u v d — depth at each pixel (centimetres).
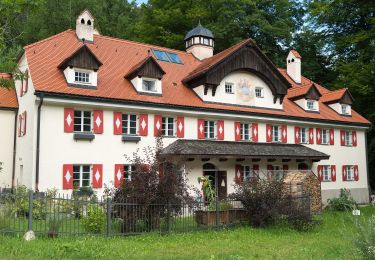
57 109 1989
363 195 3278
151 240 1335
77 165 2041
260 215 1689
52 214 1398
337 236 1566
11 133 2345
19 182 2180
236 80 2644
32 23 4166
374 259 908
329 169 3091
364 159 3350
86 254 1055
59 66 2130
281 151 2605
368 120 3650
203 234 1488
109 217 1370
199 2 4234
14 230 1255
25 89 2191
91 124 2094
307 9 4441
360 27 3862
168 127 2352
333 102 3288
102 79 2239
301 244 1371
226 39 4097
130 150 2178
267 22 4009
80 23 2519
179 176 1548
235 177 2505
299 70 3497
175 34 4119
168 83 2516
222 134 2528
